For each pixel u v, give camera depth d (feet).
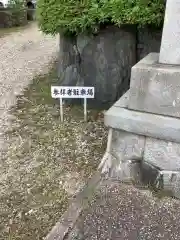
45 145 9.93
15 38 27.32
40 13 11.00
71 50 11.85
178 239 6.13
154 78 6.95
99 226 6.48
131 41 10.95
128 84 11.44
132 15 9.64
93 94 10.96
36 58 20.81
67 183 8.14
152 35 10.73
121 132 7.56
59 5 10.36
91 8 10.00
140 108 7.32
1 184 8.23
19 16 33.45
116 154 7.82
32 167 8.89
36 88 14.90
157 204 7.08
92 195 7.37
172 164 7.24
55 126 11.02
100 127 10.80
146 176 7.65
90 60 11.41
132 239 6.15
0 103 13.41
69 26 10.52
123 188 7.61
